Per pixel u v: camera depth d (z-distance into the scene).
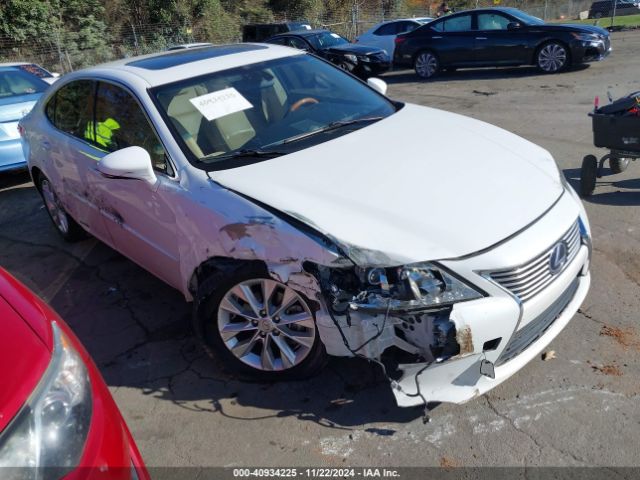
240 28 28.30
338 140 3.36
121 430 1.90
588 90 9.84
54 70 21.75
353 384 3.00
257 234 2.69
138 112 3.51
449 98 10.59
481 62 12.73
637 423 2.60
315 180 2.88
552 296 2.65
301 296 2.69
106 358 3.47
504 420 2.69
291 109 3.70
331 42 14.70
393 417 2.77
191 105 3.45
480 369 2.49
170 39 24.95
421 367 2.49
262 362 2.98
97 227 4.24
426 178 2.88
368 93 4.18
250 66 3.89
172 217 3.14
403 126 3.59
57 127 4.55
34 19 21.66
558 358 3.06
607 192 5.21
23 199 6.79
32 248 5.29
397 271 2.40
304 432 2.73
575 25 12.05
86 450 1.68
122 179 3.38
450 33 12.98
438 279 2.40
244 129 3.43
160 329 3.72
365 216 2.59
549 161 3.31
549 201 2.86
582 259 2.89
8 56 21.16
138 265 4.35
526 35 12.09
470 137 3.45
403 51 13.72
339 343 2.59
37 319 1.93
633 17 27.73
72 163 4.22
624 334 3.20
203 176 3.02
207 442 2.73
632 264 3.93
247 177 2.94
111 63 4.27
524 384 2.89
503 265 2.45
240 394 3.02
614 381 2.86
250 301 2.88
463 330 2.37
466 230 2.54
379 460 2.54
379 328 2.44
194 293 3.22
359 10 31.50
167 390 3.12
